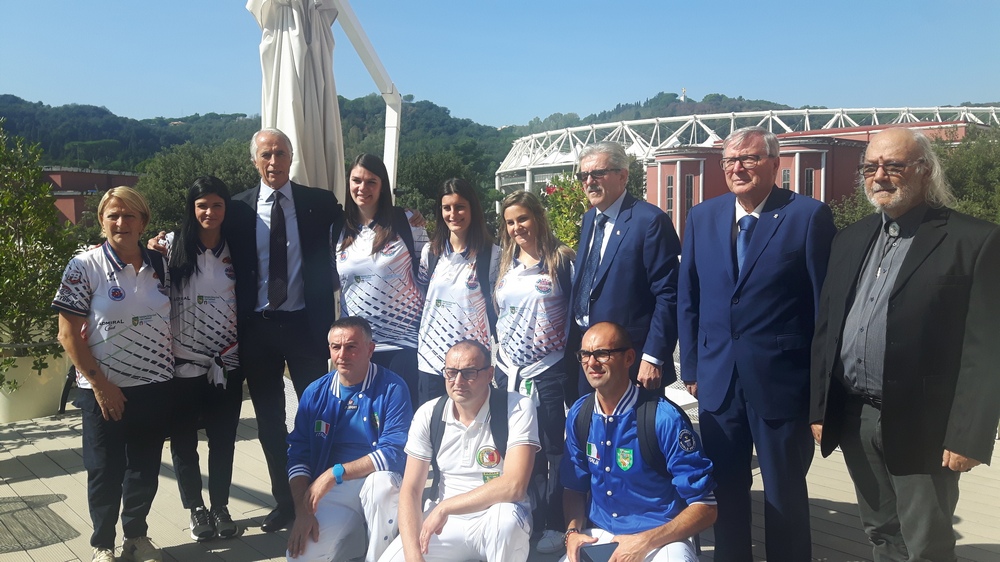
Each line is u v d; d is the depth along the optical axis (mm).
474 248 3408
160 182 30094
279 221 3482
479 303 3395
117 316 2963
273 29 4523
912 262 2248
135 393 3035
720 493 2783
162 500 3902
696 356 2922
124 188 3008
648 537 2488
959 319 2184
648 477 2627
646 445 2586
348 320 3061
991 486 3955
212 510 3447
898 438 2256
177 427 3350
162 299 3104
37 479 4246
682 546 2498
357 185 3396
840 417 2502
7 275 5457
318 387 3176
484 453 2828
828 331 2482
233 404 3486
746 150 2615
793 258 2613
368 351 3109
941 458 2227
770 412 2633
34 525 3555
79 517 3662
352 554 3053
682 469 2549
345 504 3023
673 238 3049
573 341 3246
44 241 5762
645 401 2645
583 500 2846
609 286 3072
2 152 5645
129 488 3094
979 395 2113
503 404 2846
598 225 3182
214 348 3359
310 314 3512
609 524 2732
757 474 4199
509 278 3299
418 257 3617
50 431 5297
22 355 5605
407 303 3523
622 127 74000
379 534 2910
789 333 2641
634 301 3057
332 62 4719
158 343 3084
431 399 3404
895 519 2455
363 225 3525
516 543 2699
